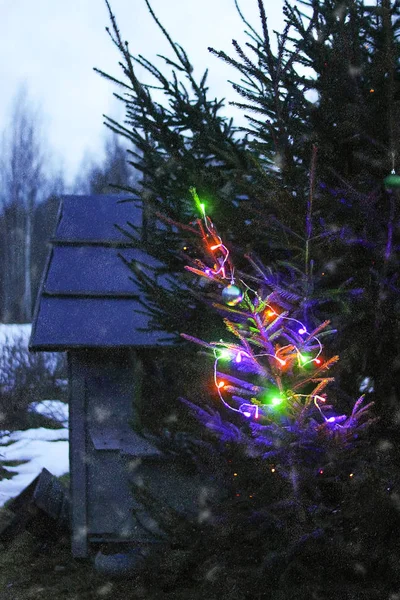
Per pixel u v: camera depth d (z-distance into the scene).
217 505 4.21
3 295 37.53
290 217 3.74
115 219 6.75
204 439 4.26
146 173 4.43
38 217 41.97
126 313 5.84
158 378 4.98
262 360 3.87
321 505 3.73
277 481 3.86
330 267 3.69
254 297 4.12
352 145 3.88
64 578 5.20
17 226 38.88
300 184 3.85
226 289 3.26
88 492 5.57
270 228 3.83
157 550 4.71
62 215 6.84
